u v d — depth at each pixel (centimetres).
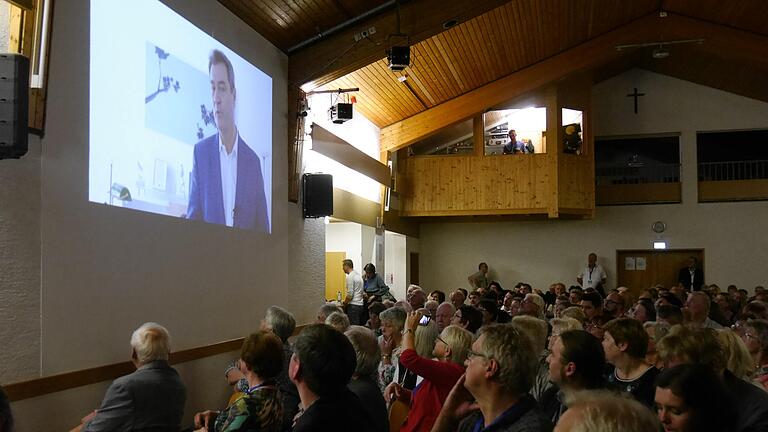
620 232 1495
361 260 1201
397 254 1430
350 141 1031
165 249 505
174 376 356
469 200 1304
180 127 535
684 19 1209
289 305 767
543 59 1220
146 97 488
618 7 1145
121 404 330
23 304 366
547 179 1282
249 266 657
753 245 1438
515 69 1209
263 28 699
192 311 543
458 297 786
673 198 1481
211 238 579
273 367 277
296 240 793
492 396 213
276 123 742
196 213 555
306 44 771
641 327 313
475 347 217
